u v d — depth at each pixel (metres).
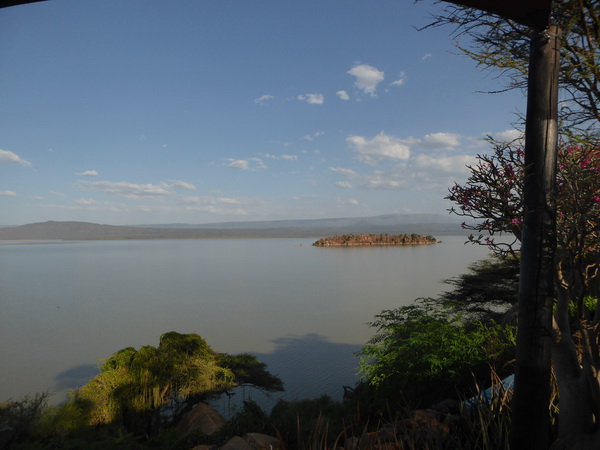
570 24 3.08
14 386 55.72
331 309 124.56
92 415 17.33
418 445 3.41
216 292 175.75
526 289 2.74
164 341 22.58
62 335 95.88
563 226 2.77
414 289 158.88
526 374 2.74
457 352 8.64
